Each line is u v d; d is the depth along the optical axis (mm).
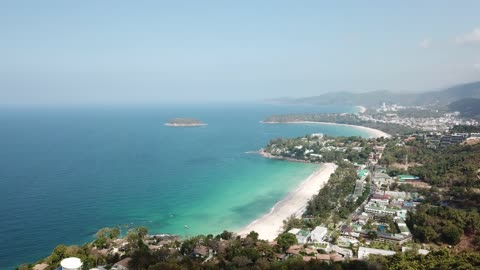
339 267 103125
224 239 143750
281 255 125938
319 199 189500
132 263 111750
